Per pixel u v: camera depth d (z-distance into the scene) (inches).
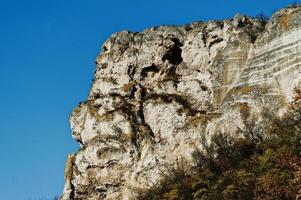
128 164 2377.0
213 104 2393.0
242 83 2320.4
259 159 1996.8
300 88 2134.6
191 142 2330.2
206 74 2479.1
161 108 2439.7
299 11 2245.3
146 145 2381.9
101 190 2407.7
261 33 2356.1
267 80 2252.7
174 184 2175.2
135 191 2325.3
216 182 2036.2
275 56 2255.2
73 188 2461.9
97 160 2412.6
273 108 2187.5
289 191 1729.8
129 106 2493.8
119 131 2429.9
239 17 2487.7
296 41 2213.3
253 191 1827.0
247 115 2225.6
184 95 2487.7
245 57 2362.2
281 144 2014.0
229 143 2204.7
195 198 1993.1
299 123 2073.1
